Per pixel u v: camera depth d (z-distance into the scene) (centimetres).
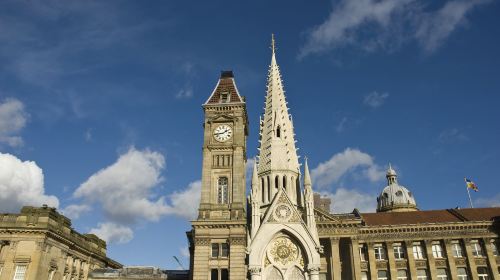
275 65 8150
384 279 7588
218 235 6762
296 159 7106
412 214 8462
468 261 7600
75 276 8069
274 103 7569
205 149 7450
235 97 7994
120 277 8250
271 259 5938
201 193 7094
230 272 6462
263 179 6888
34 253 6881
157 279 8062
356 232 7538
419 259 7688
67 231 7856
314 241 5944
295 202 6650
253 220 6188
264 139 7312
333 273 7144
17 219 7062
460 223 7794
